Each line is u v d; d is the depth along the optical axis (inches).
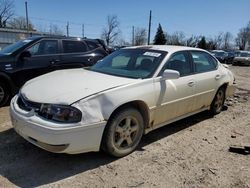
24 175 135.0
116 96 145.9
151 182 135.0
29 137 139.4
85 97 136.8
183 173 144.9
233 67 1061.8
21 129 140.9
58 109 131.6
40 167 142.9
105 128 145.1
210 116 247.0
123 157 157.8
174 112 187.2
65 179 133.2
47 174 136.8
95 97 138.9
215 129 214.5
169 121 187.8
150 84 165.0
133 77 168.6
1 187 124.7
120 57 195.9
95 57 312.7
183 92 189.2
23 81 261.1
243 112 271.0
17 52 258.5
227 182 138.7
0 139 174.1
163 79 172.9
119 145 153.6
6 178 131.8
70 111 131.4
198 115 248.2
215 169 150.7
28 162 147.3
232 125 227.1
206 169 150.2
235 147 174.7
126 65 186.4
